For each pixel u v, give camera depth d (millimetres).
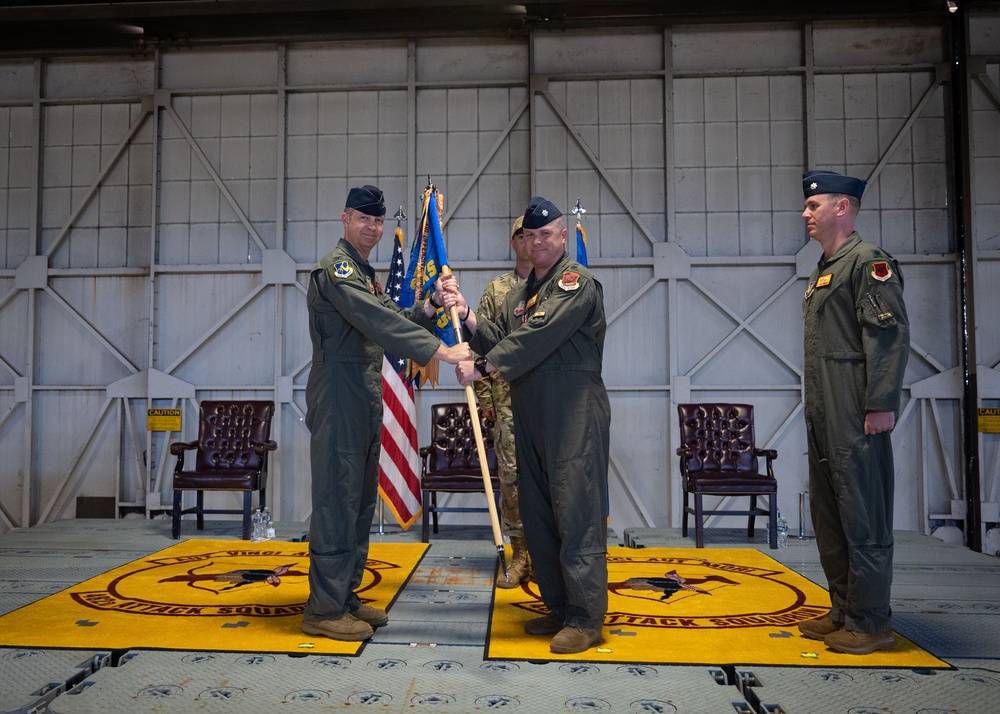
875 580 2701
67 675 2459
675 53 6949
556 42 6988
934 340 6672
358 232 3127
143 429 7066
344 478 2959
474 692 2342
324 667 2566
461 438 5816
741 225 6867
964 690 2367
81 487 7000
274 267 6941
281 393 6867
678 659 2664
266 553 4797
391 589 3855
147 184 7207
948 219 6746
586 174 6949
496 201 7020
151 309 6988
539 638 2941
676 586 3896
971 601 3646
